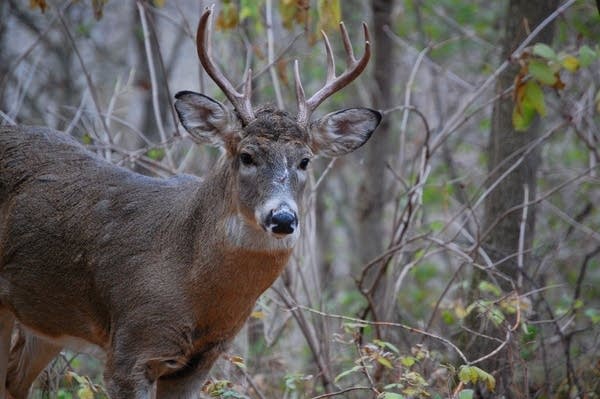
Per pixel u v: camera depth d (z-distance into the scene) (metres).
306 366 13.76
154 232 9.75
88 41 20.70
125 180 10.27
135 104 19.83
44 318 10.35
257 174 9.31
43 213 10.23
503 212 13.05
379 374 11.86
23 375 10.97
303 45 18.72
